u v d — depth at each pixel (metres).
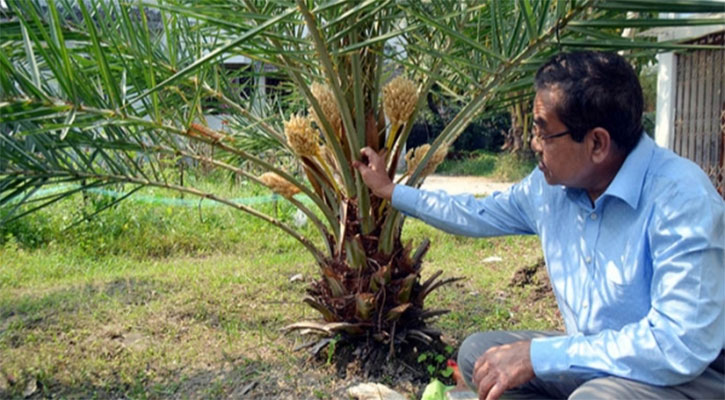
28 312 3.95
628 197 1.71
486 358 1.84
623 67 1.70
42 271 4.96
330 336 3.08
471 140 16.36
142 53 2.64
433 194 2.38
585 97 1.65
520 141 13.51
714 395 1.66
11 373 3.06
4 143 2.40
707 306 1.56
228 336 3.51
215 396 2.88
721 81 4.73
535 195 2.09
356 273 2.91
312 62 2.72
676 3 1.76
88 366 3.17
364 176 2.55
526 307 4.17
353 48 1.99
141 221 6.22
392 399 2.71
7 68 1.95
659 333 1.59
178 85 2.91
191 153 2.91
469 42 2.05
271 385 2.95
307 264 5.22
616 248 1.76
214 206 6.90
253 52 2.41
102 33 2.61
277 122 3.60
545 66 1.77
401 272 2.97
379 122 2.85
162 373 3.13
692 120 5.09
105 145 2.62
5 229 5.81
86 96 2.14
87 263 5.30
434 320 3.65
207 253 5.89
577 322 1.88
